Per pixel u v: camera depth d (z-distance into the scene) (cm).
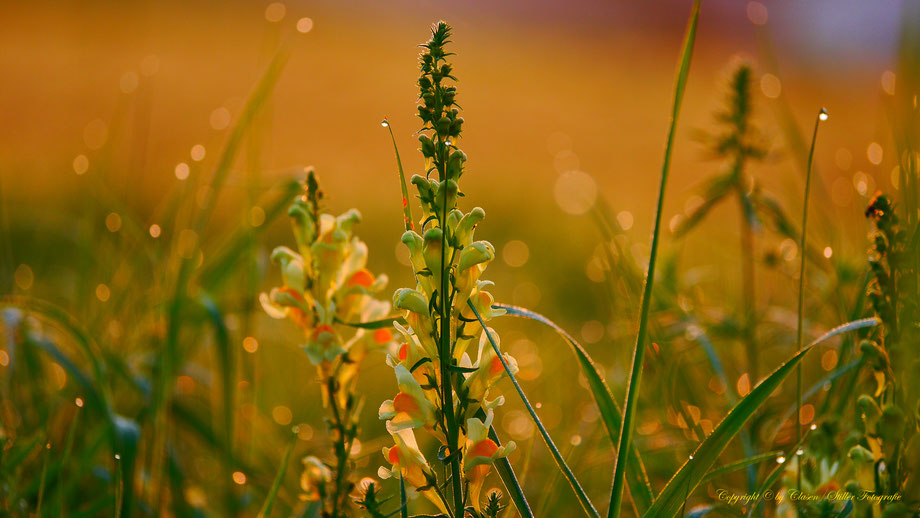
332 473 68
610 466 81
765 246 91
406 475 61
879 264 60
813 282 88
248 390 85
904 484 60
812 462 65
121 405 82
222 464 77
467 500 62
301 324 68
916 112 62
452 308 61
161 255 87
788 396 81
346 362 68
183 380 88
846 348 75
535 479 80
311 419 87
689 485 62
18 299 74
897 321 60
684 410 78
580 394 95
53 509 71
